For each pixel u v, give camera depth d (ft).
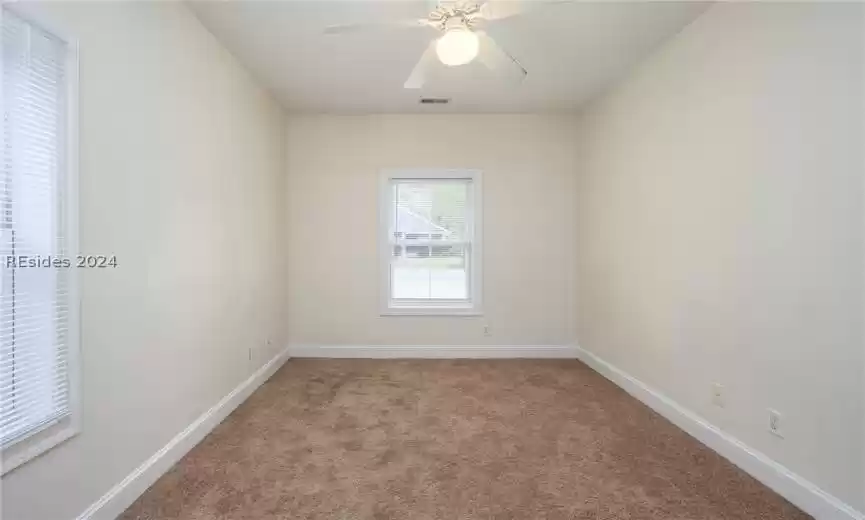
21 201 5.10
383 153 15.84
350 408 10.92
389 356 15.90
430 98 14.16
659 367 10.67
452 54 7.41
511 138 15.85
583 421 10.12
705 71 8.91
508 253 15.94
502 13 7.22
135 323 7.01
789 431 6.96
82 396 5.89
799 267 6.80
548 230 15.92
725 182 8.36
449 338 15.96
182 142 8.46
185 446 8.43
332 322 15.93
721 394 8.49
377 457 8.34
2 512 4.87
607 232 13.50
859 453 5.95
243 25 9.34
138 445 7.07
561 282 15.96
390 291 16.11
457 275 16.17
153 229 7.50
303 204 15.81
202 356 9.25
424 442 9.01
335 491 7.16
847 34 6.07
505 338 15.96
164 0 7.85
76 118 5.75
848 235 6.07
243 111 11.55
